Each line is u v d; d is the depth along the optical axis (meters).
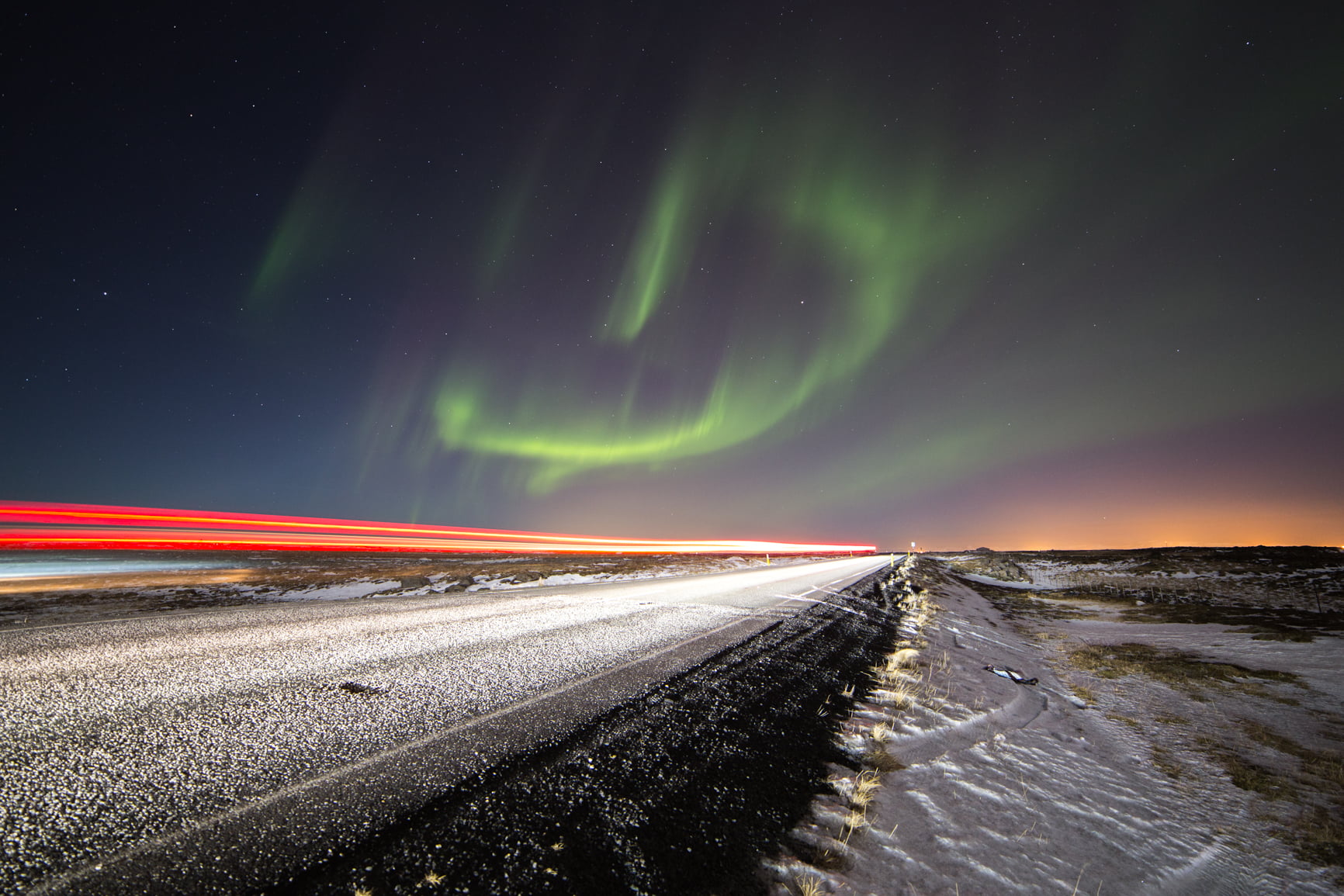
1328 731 7.08
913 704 6.31
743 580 20.41
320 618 8.75
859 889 2.79
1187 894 3.37
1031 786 4.61
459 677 5.43
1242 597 25.03
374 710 4.35
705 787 3.57
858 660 8.30
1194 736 6.77
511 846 2.65
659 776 3.60
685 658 6.85
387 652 6.39
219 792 2.90
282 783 3.05
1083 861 3.54
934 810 3.86
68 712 3.94
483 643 7.11
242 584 13.19
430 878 2.34
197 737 3.60
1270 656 12.04
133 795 2.80
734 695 5.54
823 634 9.76
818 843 3.15
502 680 5.43
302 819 2.69
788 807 3.53
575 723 4.31
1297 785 5.32
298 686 4.87
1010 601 25.86
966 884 3.01
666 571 23.95
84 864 2.22
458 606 10.80
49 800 2.69
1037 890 3.09
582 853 2.68
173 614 8.78
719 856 2.86
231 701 4.38
